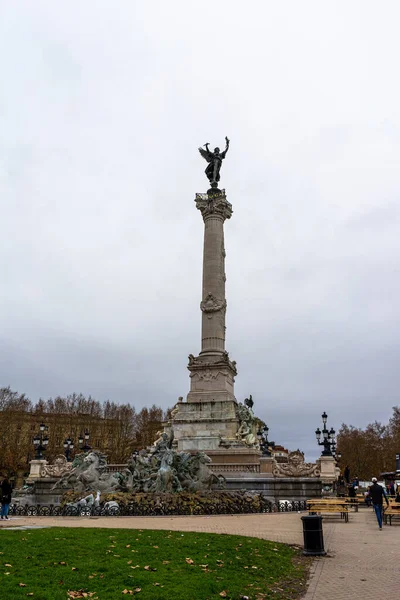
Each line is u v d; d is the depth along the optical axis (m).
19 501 36.38
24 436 92.94
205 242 50.62
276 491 34.56
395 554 15.03
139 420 102.56
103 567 11.67
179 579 11.11
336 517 26.61
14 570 11.13
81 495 28.20
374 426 106.81
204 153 56.75
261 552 14.47
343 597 10.42
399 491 32.59
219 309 48.06
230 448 41.47
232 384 48.72
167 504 25.55
